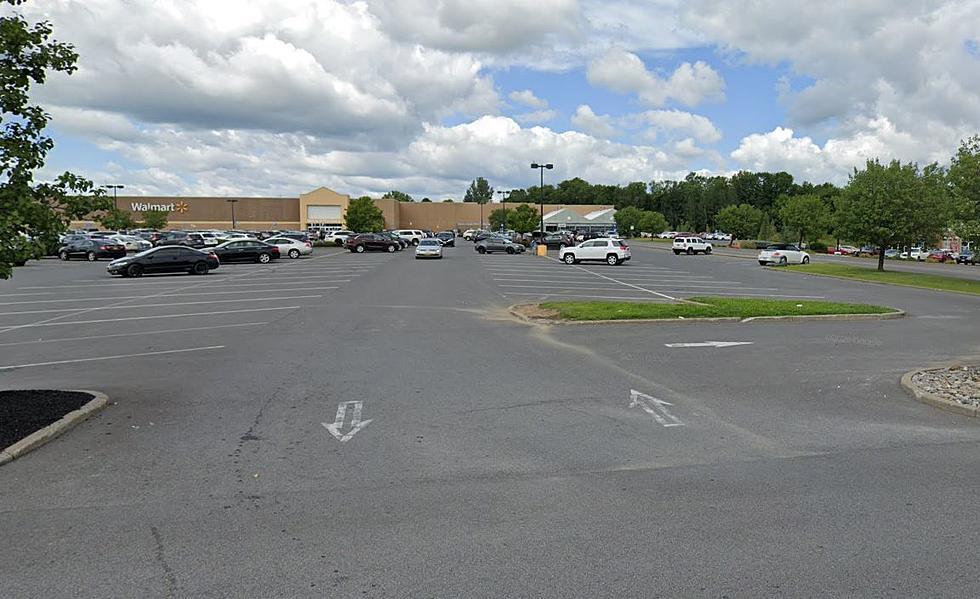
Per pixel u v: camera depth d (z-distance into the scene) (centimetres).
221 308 1944
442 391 896
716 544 444
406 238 7938
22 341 1377
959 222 2780
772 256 4634
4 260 698
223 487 551
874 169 3734
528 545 443
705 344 1299
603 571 407
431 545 443
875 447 661
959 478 572
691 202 14800
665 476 577
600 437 691
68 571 409
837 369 1062
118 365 1105
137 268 3206
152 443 670
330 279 3044
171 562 421
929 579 398
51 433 683
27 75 735
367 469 595
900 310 1925
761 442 677
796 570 408
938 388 891
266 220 11525
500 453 639
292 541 450
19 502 519
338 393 885
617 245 4538
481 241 5922
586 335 1413
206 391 901
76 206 759
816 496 529
